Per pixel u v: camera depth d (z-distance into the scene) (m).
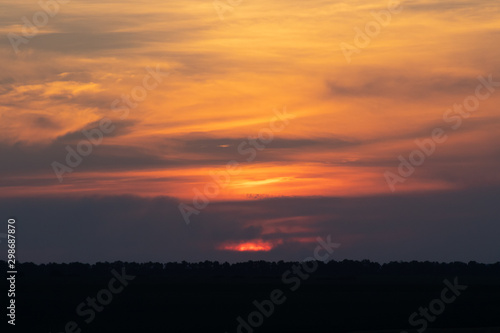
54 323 79.75
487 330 68.50
